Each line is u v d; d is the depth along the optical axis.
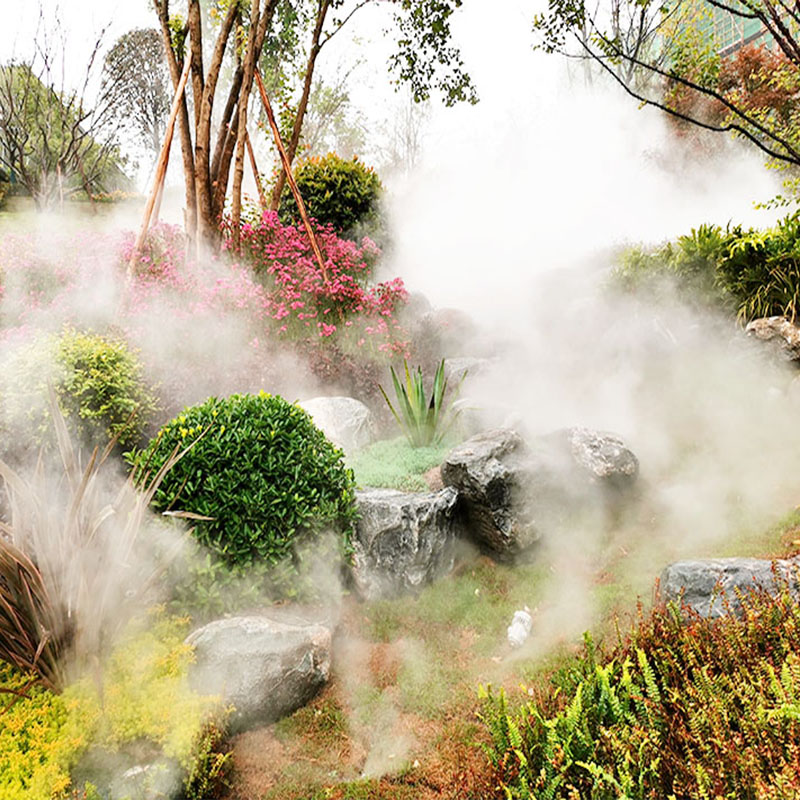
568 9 4.95
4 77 13.73
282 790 2.51
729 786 1.86
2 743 2.22
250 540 3.14
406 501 3.99
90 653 2.54
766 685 2.12
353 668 3.24
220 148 7.89
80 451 4.09
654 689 2.18
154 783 2.29
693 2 4.99
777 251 5.79
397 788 2.49
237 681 2.76
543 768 2.03
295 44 9.73
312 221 8.88
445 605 3.72
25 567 2.40
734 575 3.04
